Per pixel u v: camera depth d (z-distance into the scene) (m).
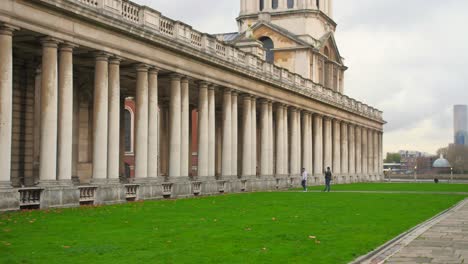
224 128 55.12
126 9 39.69
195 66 48.69
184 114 47.31
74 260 15.72
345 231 23.22
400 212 32.44
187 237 20.42
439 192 56.97
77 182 43.00
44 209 30.59
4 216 26.33
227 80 54.62
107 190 36.50
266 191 58.06
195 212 30.31
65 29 33.91
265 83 63.00
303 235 21.56
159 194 42.44
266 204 37.06
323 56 93.44
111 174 38.31
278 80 65.25
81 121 44.91
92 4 36.25
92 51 37.25
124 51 39.34
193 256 16.62
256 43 70.94
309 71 88.94
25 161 38.84
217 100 66.06
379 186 74.38
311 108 77.31
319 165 80.31
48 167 32.75
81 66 42.47
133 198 39.81
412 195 50.34
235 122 56.44
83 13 34.75
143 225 23.78
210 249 17.91
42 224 23.39
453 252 18.52
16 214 27.33
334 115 86.62
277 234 21.61
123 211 30.02
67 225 23.25
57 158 34.19
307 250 18.09
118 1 38.28
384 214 31.03
